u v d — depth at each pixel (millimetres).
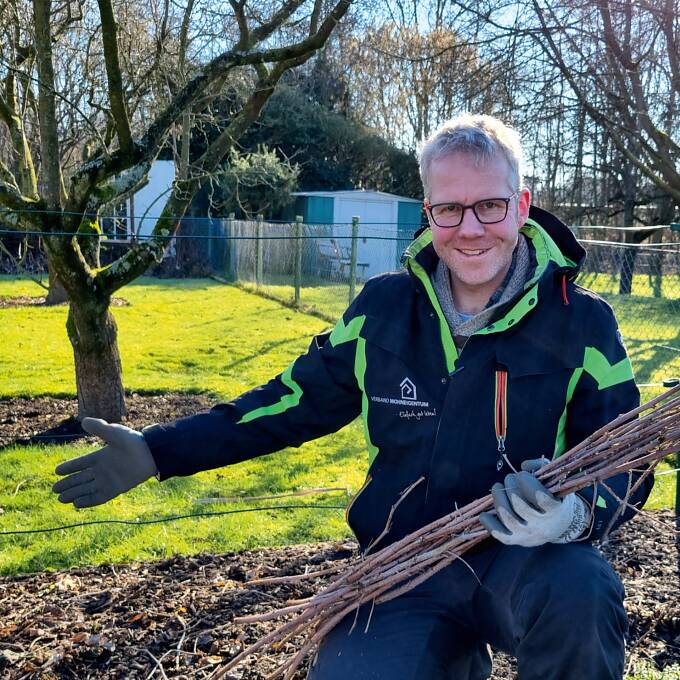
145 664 2812
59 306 14797
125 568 3781
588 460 1604
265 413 1984
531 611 1519
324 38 5840
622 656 1504
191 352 10383
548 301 1784
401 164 30188
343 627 1793
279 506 4742
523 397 1753
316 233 18156
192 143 23156
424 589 1784
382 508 1882
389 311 1912
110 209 8094
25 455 5887
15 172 11805
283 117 27547
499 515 1505
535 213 1966
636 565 3645
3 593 3488
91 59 8266
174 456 1912
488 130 1794
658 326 8734
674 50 9125
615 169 17344
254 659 2797
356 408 2053
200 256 22172
